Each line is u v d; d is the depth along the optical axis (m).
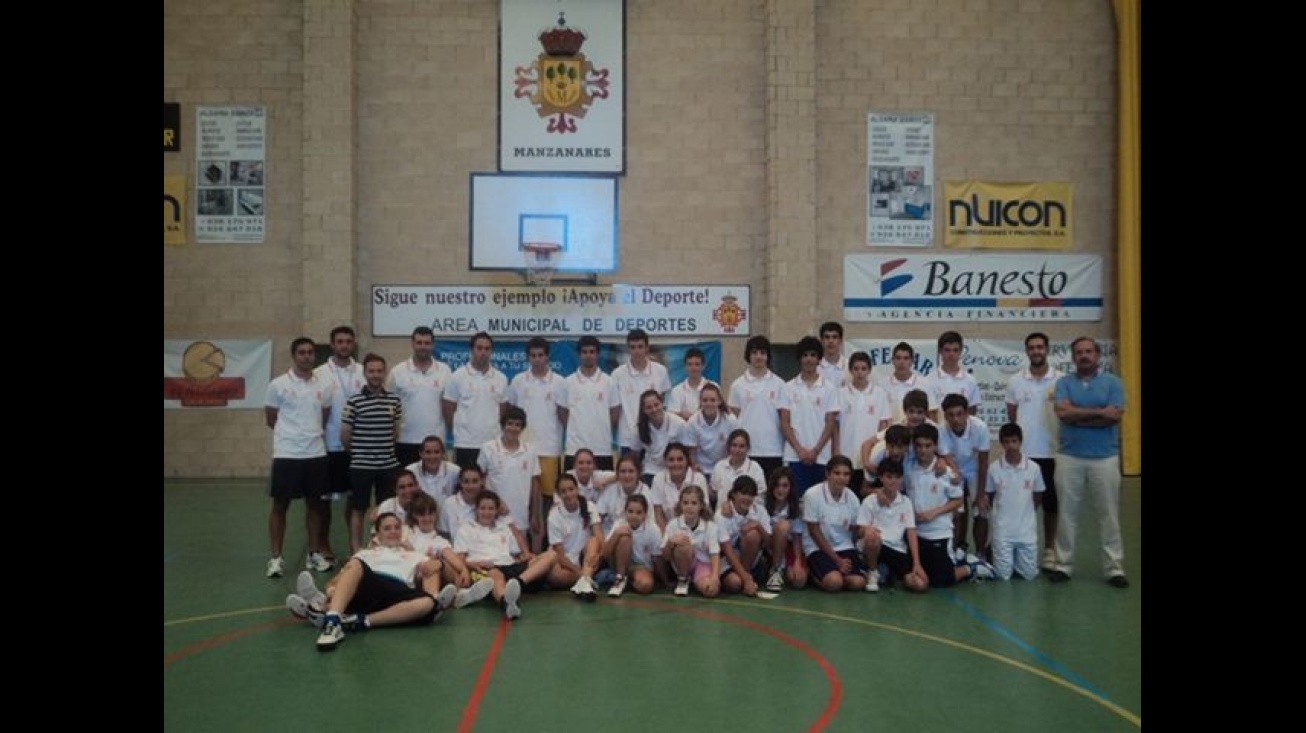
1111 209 11.23
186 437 10.78
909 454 6.57
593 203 10.86
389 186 10.79
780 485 6.32
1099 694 4.31
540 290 10.85
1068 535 6.50
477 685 4.40
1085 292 11.23
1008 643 5.08
